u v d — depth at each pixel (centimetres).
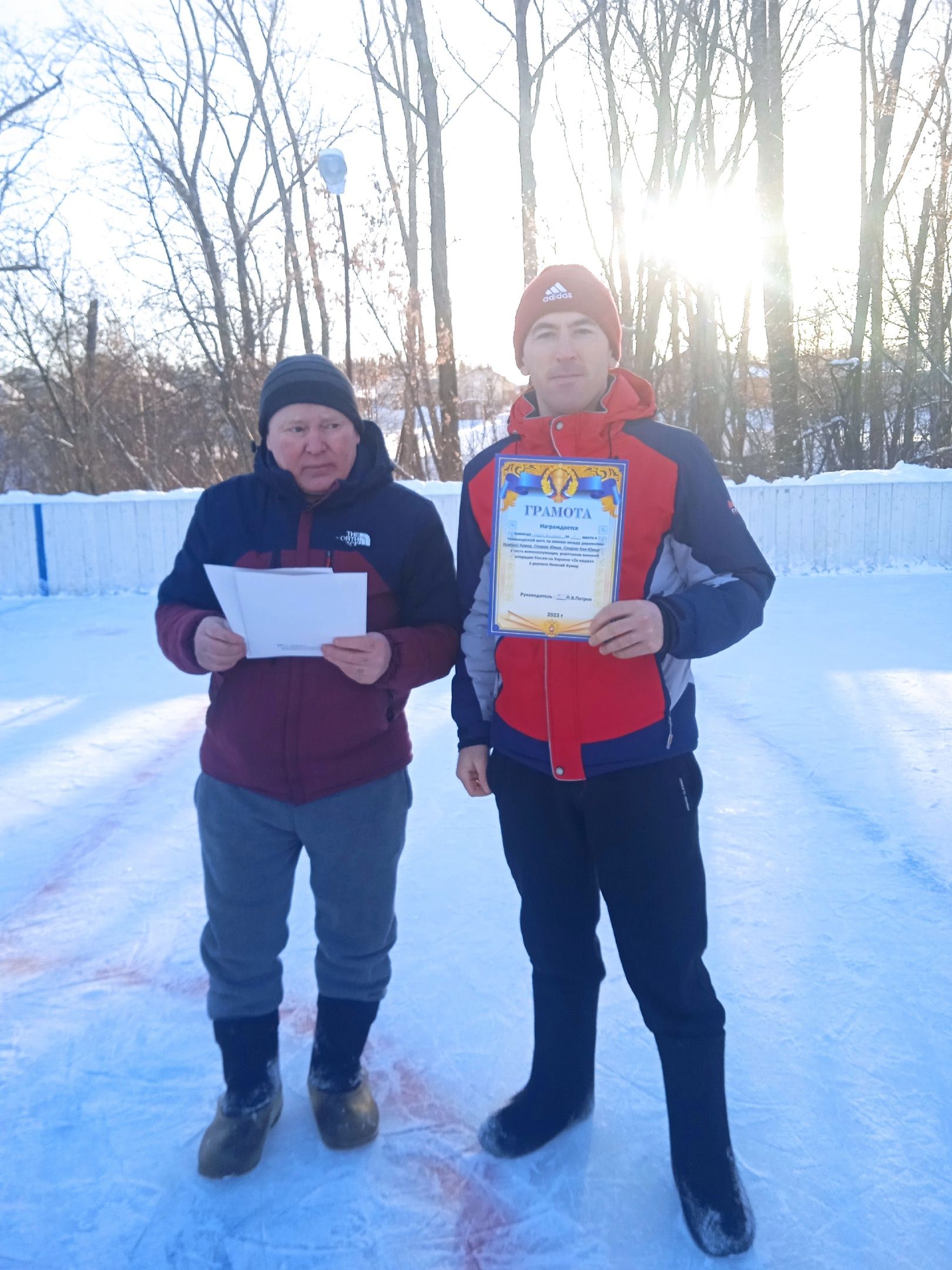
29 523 1078
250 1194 198
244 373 1983
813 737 511
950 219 1920
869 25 1958
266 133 2050
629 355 2022
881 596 1008
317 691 201
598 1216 191
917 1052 239
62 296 2017
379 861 209
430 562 213
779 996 265
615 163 2000
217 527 210
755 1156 205
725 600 175
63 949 300
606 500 173
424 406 1841
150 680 683
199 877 352
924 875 340
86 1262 182
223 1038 208
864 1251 180
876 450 1967
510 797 197
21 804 432
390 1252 183
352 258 1695
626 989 274
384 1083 234
